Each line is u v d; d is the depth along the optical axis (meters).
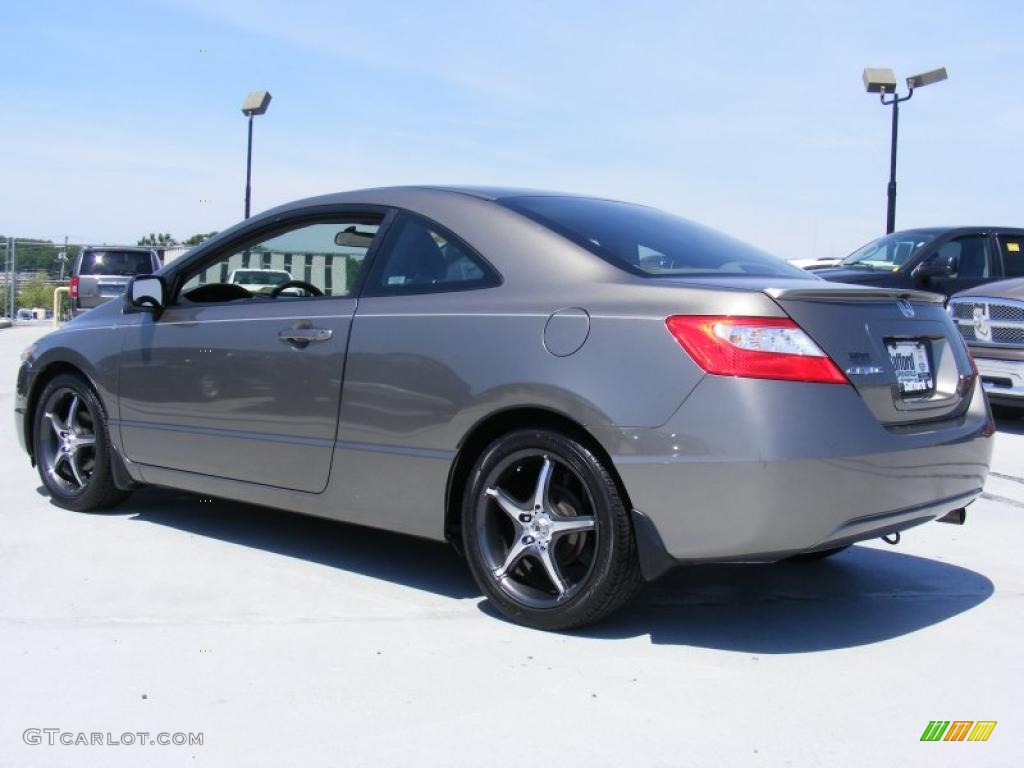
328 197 4.60
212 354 4.67
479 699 3.15
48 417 5.50
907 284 10.82
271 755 2.78
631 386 3.46
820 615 4.02
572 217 4.13
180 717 3.00
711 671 3.41
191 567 4.46
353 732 2.92
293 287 4.61
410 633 3.70
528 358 3.67
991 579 4.55
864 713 3.11
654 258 3.96
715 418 3.33
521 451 3.72
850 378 3.44
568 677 3.33
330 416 4.22
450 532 3.97
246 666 3.38
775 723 3.02
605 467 3.54
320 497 4.30
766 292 3.42
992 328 9.14
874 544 5.14
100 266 22.08
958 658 3.57
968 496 3.96
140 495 5.86
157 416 4.92
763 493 3.28
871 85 17.52
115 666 3.36
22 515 5.32
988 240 11.30
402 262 4.22
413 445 3.97
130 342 5.06
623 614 3.98
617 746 2.86
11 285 24.36
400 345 4.02
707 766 2.76
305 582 4.29
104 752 2.79
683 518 3.38
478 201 4.17
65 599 4.00
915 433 3.64
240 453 4.58
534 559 3.86
